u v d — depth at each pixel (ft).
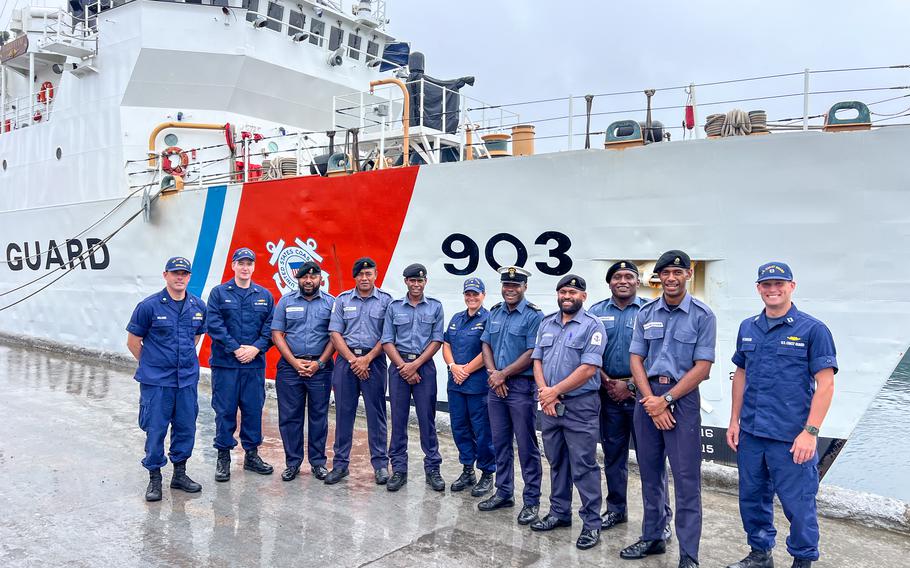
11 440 19.60
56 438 19.89
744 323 11.78
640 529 13.69
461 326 15.66
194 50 31.68
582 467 12.73
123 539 12.73
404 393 15.79
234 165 31.89
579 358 12.76
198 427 21.80
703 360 11.42
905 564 12.28
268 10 33.42
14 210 39.58
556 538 13.12
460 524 13.73
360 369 15.98
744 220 16.97
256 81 33.40
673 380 11.67
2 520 13.58
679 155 17.60
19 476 16.39
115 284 33.09
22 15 40.57
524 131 22.88
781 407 10.97
